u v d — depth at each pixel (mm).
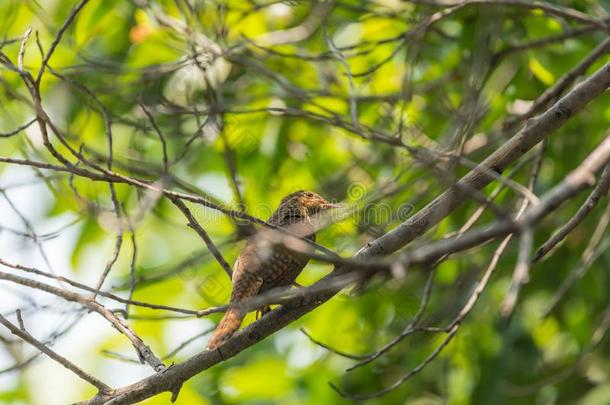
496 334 13836
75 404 8297
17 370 8586
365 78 13070
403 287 10266
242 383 14719
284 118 13742
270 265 8758
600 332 12039
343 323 14008
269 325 8305
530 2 9961
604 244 12133
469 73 10070
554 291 13781
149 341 14531
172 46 12578
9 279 8070
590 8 12273
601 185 8094
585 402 13547
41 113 7730
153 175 12148
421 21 10695
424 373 14047
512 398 13922
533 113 10359
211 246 7957
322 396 14148
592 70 12344
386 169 12805
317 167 13805
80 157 7793
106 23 14086
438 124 12914
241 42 11555
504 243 9312
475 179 8406
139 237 14695
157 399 13266
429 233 10773
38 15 12070
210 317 14258
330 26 13195
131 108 13859
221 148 13195
